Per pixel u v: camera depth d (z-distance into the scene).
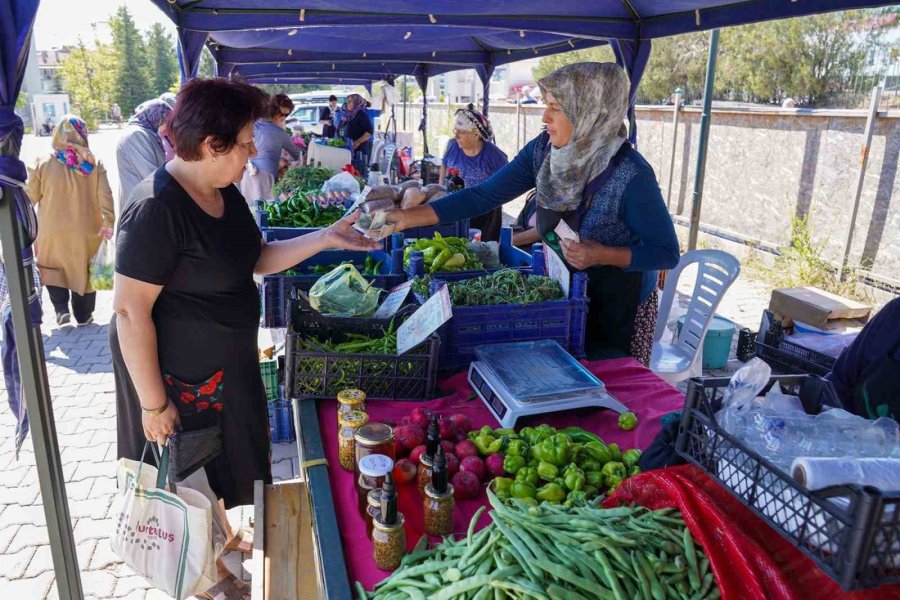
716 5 4.42
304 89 44.81
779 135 8.22
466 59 8.94
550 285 2.85
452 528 1.70
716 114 9.23
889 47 12.56
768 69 15.30
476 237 5.23
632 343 3.11
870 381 2.01
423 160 11.00
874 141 6.93
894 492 1.05
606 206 2.88
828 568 1.11
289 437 4.36
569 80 2.72
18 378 2.31
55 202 6.01
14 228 1.89
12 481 3.96
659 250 2.79
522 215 5.00
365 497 1.72
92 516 3.62
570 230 2.72
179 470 2.35
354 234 2.84
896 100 10.06
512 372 2.44
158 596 3.06
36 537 3.47
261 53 8.55
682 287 8.23
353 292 2.87
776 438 1.34
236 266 2.36
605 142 2.82
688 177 9.92
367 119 11.53
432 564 1.49
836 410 1.47
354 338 2.68
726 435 1.36
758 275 8.14
